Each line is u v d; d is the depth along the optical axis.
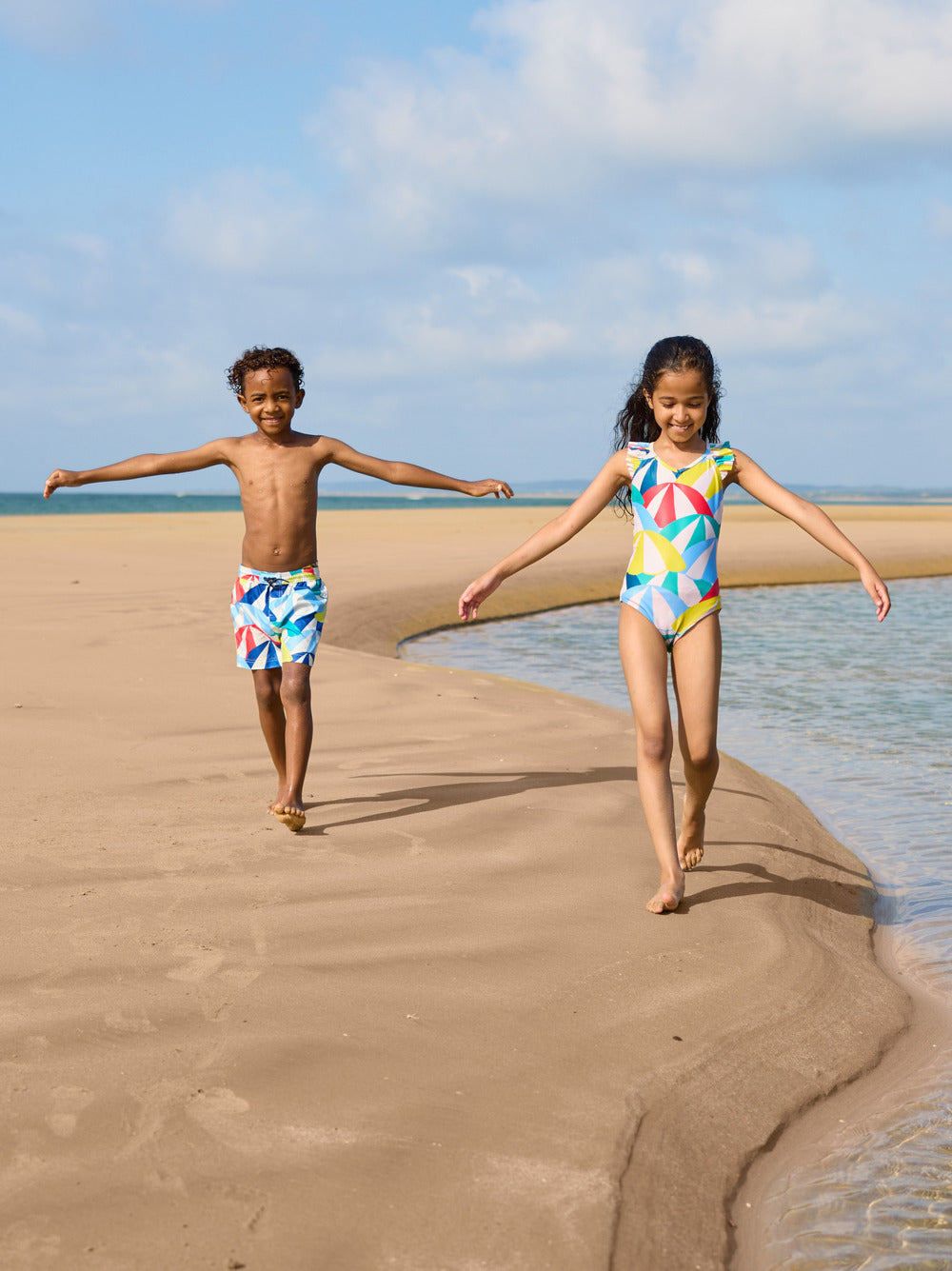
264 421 4.62
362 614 13.43
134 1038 2.67
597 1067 2.69
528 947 3.38
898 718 7.85
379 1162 2.21
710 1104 2.59
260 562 4.59
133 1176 2.12
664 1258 2.04
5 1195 2.05
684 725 3.84
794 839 4.78
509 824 4.61
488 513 54.75
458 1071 2.61
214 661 8.58
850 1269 2.09
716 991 3.18
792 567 21.70
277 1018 2.81
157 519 41.84
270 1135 2.28
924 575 22.47
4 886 3.70
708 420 4.04
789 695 8.77
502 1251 1.97
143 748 5.77
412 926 3.48
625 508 4.21
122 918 3.46
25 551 20.34
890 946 3.81
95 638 9.57
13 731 6.03
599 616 15.77
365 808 4.81
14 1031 2.68
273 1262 1.90
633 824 4.68
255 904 3.62
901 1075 2.87
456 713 6.97
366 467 4.64
